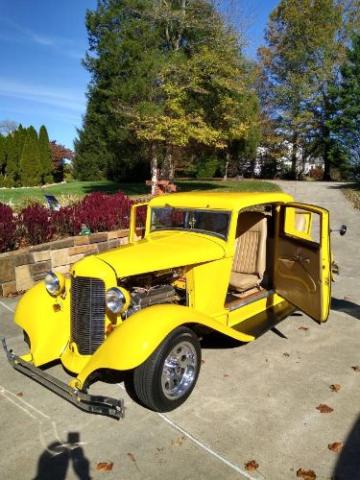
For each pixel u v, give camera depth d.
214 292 4.85
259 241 5.73
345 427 3.70
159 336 3.66
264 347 5.28
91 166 34.22
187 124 18.86
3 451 3.43
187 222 5.28
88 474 3.18
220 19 19.64
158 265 4.25
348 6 33.16
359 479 3.11
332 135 32.22
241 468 3.22
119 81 18.70
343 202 18.02
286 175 38.78
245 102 21.52
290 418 3.83
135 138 19.86
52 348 4.32
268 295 5.74
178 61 19.05
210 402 4.07
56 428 3.71
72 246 8.01
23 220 8.51
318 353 5.13
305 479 3.10
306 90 32.84
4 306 6.68
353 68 27.30
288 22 33.53
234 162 34.78
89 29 19.03
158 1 19.28
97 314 4.06
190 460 3.31
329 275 4.96
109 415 3.61
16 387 4.38
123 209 9.81
